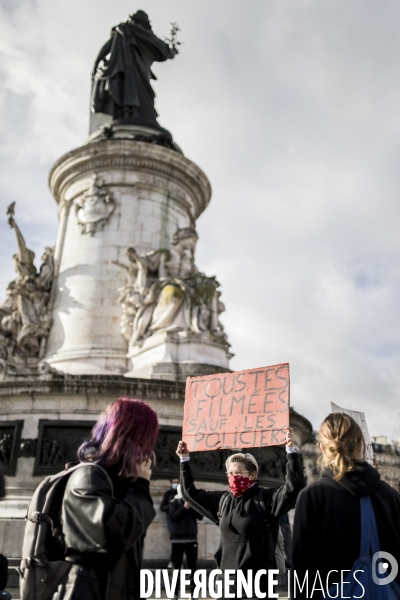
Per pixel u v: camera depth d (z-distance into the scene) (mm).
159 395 11461
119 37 21188
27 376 11688
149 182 17312
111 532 2643
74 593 2656
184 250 15703
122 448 2949
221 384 5121
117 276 15742
